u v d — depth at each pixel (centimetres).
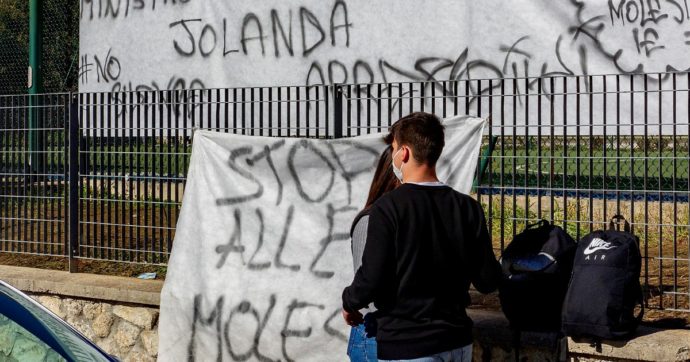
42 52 1070
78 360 368
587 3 785
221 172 628
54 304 714
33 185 786
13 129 800
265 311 605
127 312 676
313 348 591
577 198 555
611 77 768
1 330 364
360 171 586
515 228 575
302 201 602
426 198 418
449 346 411
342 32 897
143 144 720
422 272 411
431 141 425
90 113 798
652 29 760
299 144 603
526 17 808
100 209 738
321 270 592
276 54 930
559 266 503
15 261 806
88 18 1041
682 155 645
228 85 955
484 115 809
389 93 618
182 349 633
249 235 616
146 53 1005
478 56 828
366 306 425
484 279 425
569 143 700
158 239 763
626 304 487
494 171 624
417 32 859
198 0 971
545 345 508
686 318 536
